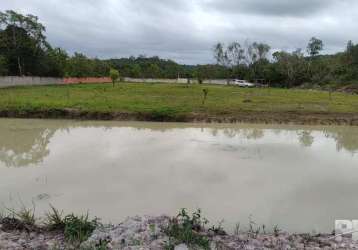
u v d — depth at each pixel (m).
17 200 8.07
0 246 5.59
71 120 20.41
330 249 5.86
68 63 62.19
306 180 9.82
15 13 47.53
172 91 37.81
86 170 10.35
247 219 7.25
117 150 12.88
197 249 5.53
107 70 75.38
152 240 5.71
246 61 72.75
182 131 17.36
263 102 27.17
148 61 100.88
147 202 7.98
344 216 7.49
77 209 7.55
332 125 20.19
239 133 17.14
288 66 65.12
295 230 6.84
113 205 7.79
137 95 31.92
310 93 40.25
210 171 10.41
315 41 72.00
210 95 33.28
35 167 10.67
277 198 8.42
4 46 46.84
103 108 21.55
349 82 54.97
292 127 19.38
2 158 11.88
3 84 40.03
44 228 6.50
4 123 19.03
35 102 22.70
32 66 51.00
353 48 65.00
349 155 12.91
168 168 10.62
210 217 7.28
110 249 5.44
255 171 10.53
